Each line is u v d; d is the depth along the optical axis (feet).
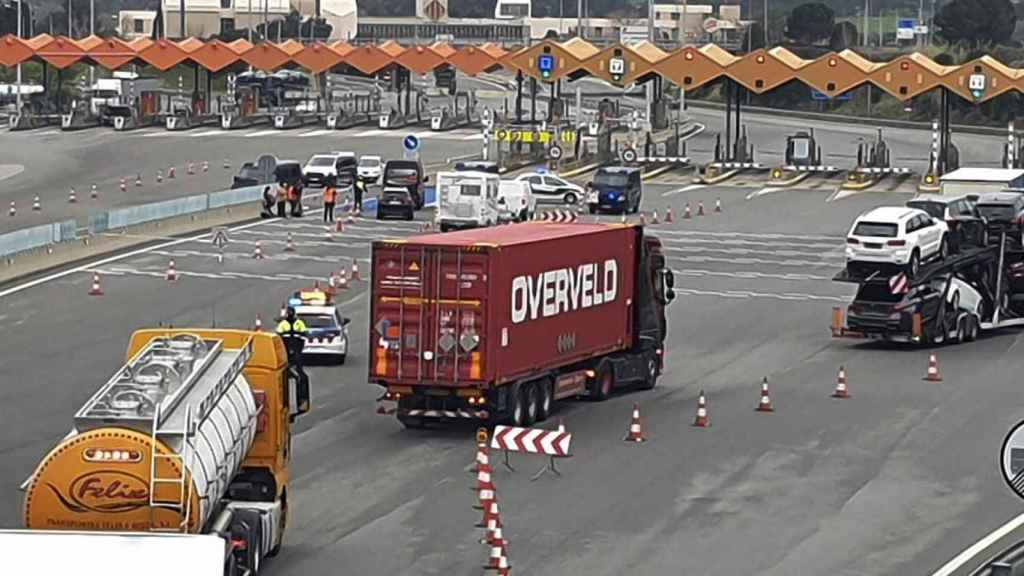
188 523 186.29
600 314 350.23
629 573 228.22
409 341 315.37
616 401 357.61
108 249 579.07
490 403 315.78
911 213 438.81
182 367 207.21
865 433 326.85
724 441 317.42
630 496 273.54
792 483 284.82
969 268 451.53
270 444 223.51
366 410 342.03
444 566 229.86
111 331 429.38
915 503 271.49
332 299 478.18
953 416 343.87
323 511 260.62
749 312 483.10
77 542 152.05
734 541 246.47
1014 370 400.47
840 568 232.73
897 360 413.80
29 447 303.89
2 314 454.40
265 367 224.33
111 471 185.98
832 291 522.47
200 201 654.12
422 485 279.08
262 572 224.53
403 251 314.55
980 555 239.91
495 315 312.50
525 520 256.93
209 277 523.29
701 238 645.92
